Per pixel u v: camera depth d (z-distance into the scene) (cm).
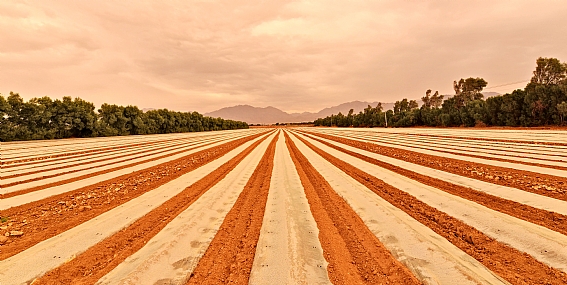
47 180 1351
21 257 559
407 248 572
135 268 505
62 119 4497
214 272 507
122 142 3988
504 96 5009
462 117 5956
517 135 3136
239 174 1475
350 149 2620
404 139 3550
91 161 2050
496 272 469
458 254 535
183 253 577
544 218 680
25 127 4041
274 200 960
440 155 1912
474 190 967
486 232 620
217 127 10481
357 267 513
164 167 1750
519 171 1261
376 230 676
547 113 4331
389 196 968
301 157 2194
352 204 887
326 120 15238
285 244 604
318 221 752
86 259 557
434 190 985
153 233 683
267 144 3650
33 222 764
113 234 683
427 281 454
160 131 7344
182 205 924
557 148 1967
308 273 488
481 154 1870
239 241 639
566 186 960
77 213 838
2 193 1109
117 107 5816
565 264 474
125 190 1133
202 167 1716
